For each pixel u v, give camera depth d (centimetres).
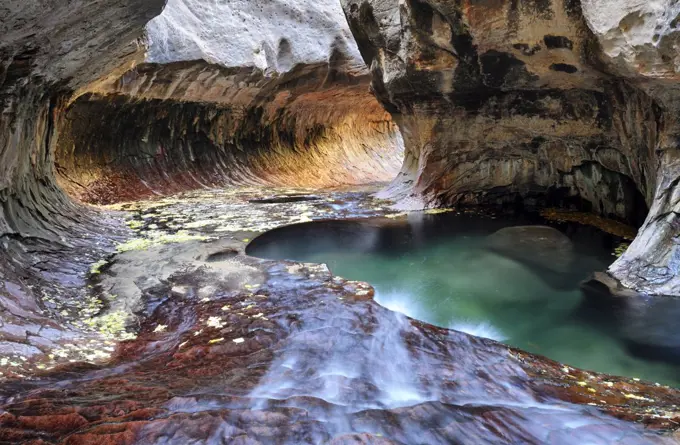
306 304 570
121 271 715
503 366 426
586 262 799
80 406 283
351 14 1284
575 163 1148
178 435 248
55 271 663
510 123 1174
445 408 305
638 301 618
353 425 276
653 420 298
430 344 468
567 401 355
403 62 1162
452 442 261
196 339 471
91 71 872
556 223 1089
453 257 860
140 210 1273
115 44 780
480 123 1228
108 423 258
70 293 613
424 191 1374
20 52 580
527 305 628
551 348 505
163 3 698
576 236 970
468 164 1328
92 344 459
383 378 385
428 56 1061
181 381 353
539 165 1245
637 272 673
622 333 538
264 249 888
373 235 1022
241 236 968
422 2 945
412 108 1322
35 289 573
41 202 827
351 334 482
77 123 1410
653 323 557
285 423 270
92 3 563
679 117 644
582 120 1023
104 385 337
